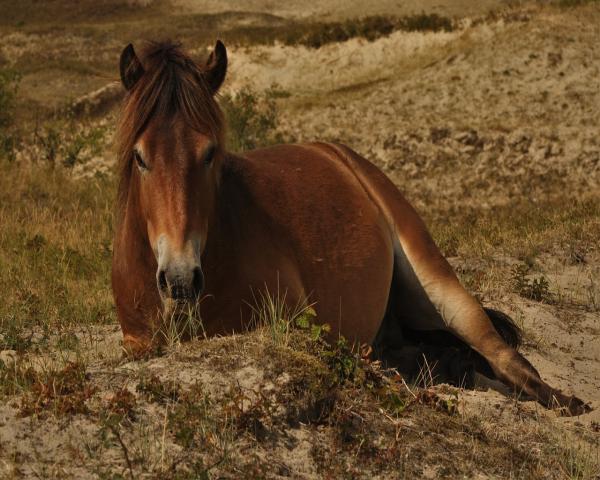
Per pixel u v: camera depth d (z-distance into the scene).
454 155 24.19
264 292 5.23
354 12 52.69
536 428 5.21
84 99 33.81
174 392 4.20
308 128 26.53
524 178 22.89
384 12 51.16
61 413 3.91
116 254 5.30
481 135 24.28
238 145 21.97
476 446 4.57
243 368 4.42
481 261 9.91
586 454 4.90
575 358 7.29
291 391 4.32
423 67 30.23
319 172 6.28
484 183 22.94
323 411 4.37
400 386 4.97
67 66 44.16
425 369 6.50
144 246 4.96
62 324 6.73
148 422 3.98
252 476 3.71
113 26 51.81
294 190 5.91
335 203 6.11
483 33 31.14
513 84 27.00
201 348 4.61
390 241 6.53
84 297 7.48
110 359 4.88
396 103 27.28
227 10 55.84
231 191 5.35
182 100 4.71
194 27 51.25
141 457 3.71
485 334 6.38
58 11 57.00
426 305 6.61
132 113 4.79
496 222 14.07
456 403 5.00
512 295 8.41
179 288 4.41
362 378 4.61
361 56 34.19
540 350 7.29
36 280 7.96
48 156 18.44
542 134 23.94
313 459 4.04
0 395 4.13
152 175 4.62
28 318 6.71
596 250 10.45
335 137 25.81
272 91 29.45
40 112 35.12
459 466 4.34
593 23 29.53
